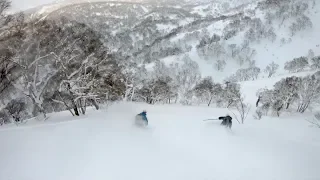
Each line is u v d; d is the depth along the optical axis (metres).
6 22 18.78
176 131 12.26
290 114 32.94
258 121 23.84
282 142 12.69
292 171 8.56
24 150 8.95
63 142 9.83
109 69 23.97
